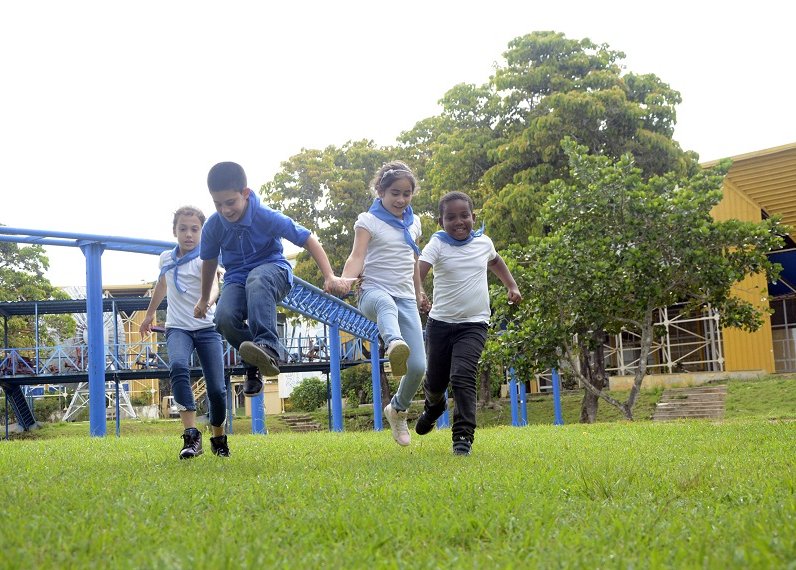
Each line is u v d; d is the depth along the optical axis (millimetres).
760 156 26484
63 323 34656
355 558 2154
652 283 16516
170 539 2396
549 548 2273
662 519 2719
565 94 24438
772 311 17812
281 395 44219
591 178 17656
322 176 31812
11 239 16281
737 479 3719
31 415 28812
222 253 5246
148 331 6379
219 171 4957
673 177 18141
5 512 2758
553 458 5047
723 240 16844
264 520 2688
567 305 17047
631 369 31234
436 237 5832
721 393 23797
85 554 2197
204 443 7680
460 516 2719
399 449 6121
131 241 16609
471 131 27062
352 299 24078
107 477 4086
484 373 30891
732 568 1996
